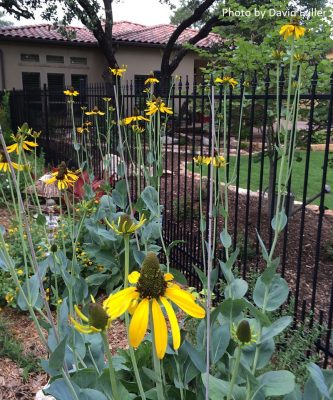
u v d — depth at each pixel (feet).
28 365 9.07
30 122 33.86
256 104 15.67
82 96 24.91
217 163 8.72
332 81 8.34
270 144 16.89
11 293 11.25
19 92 35.96
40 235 13.15
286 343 8.39
